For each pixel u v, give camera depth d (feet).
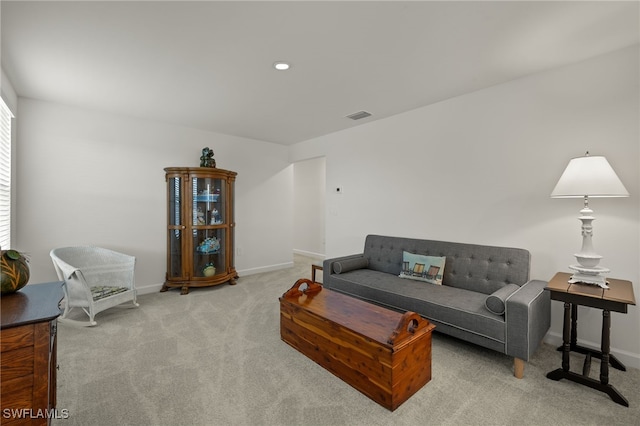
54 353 5.07
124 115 12.46
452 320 7.66
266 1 5.46
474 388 6.35
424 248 10.81
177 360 7.41
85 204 11.66
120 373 6.83
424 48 7.22
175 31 6.43
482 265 9.23
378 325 6.57
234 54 7.45
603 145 7.60
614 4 5.58
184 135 14.23
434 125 11.18
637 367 7.11
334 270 11.21
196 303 11.71
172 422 5.31
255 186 16.94
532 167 8.81
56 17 5.86
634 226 7.23
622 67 7.32
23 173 10.37
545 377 6.75
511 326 6.72
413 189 11.91
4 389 3.85
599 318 7.72
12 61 7.71
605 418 5.45
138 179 12.92
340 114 12.37
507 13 5.86
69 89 9.65
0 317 4.01
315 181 22.41
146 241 13.14
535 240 8.78
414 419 5.41
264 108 11.60
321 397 6.03
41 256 10.75
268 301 11.98
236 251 16.22
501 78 8.98
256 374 6.83
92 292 10.13
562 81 8.21
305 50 7.28
